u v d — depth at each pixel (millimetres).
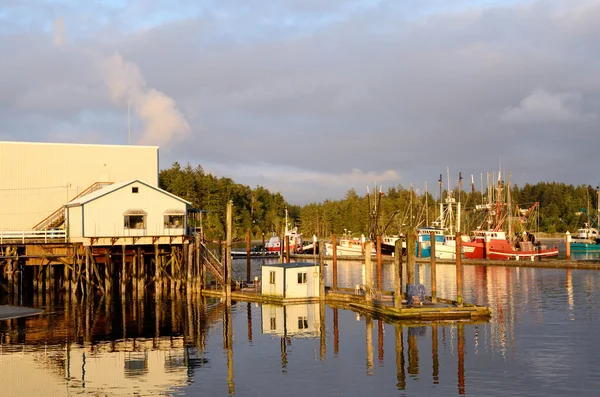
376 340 42219
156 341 42812
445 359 37000
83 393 31453
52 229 68500
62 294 66688
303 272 59000
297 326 47656
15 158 70750
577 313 52031
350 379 33281
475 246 114875
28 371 35250
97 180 74562
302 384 32531
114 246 67188
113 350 40062
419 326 46594
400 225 158625
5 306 57344
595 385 31719
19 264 65500
